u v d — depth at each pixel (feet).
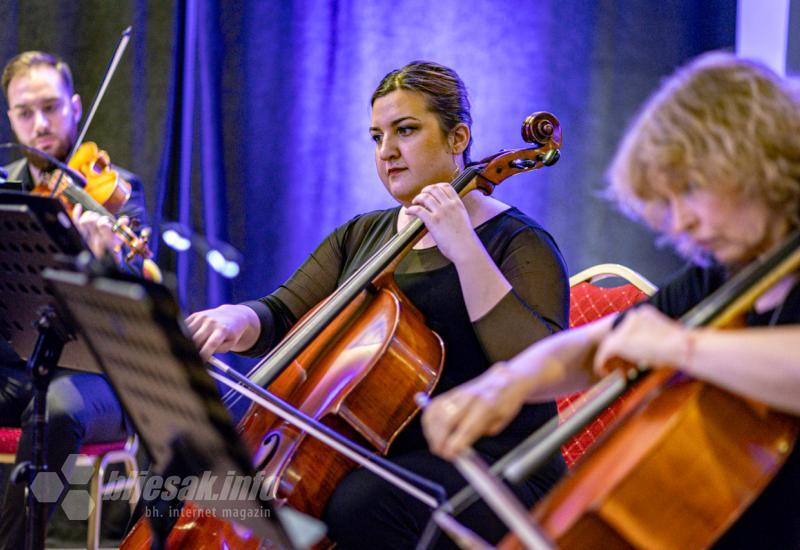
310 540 12.68
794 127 12.30
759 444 12.73
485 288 19.77
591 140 35.27
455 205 20.24
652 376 14.23
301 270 24.91
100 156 32.19
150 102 37.27
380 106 22.08
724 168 12.16
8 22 38.29
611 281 35.17
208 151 37.11
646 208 13.44
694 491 12.45
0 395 28.09
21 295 18.72
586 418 13.37
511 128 35.86
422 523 19.21
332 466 19.31
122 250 27.37
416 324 20.59
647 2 34.73
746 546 13.60
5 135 38.27
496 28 36.01
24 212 16.69
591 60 35.24
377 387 19.66
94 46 37.88
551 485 20.06
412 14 36.70
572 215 35.42
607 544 12.73
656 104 13.16
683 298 15.30
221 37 37.58
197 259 36.78
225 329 22.17
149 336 12.74
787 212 12.56
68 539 36.76
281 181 37.47
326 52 37.29
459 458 12.17
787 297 13.16
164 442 14.66
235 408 28.40
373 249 23.49
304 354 21.81
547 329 19.80
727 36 33.45
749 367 11.58
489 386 13.38
